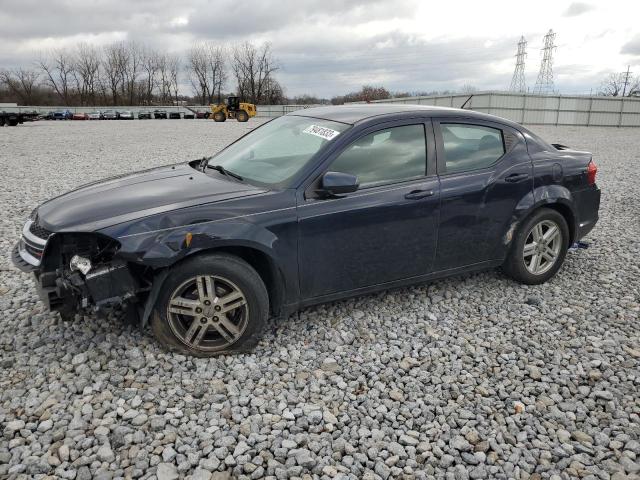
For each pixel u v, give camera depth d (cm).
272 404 294
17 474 237
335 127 384
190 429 271
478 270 440
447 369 337
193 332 330
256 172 376
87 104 8888
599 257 555
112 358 333
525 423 287
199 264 318
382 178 377
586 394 313
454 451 263
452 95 3847
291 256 343
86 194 362
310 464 249
